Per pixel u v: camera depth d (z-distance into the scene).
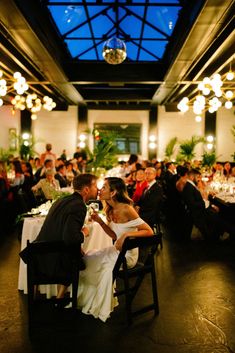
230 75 7.25
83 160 11.37
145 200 5.41
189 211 6.16
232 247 5.76
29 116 15.82
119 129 16.08
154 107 15.81
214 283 4.21
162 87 10.76
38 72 9.53
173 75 9.06
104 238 4.13
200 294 3.88
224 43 6.27
